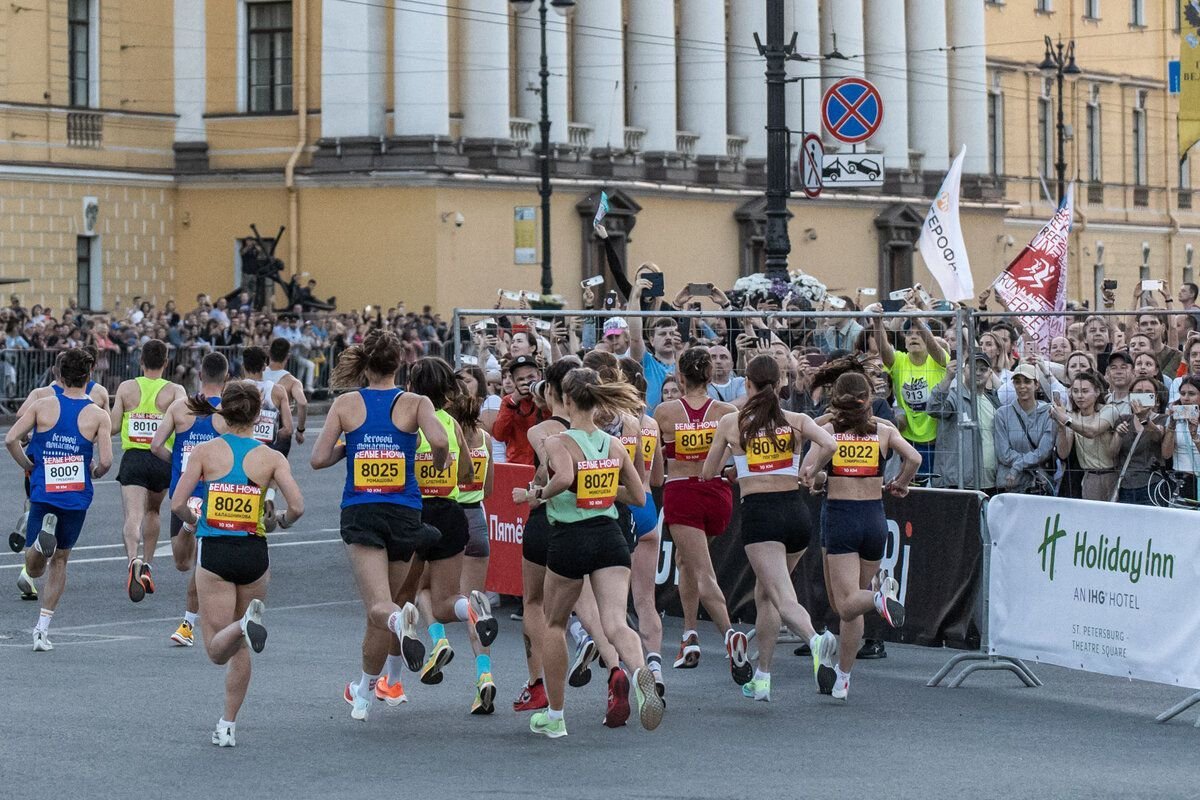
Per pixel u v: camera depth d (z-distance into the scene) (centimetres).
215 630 1401
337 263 6303
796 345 2156
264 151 6406
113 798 1222
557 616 1430
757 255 7756
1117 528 1562
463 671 1747
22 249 5828
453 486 1530
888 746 1408
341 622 2061
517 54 6906
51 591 1841
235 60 6425
